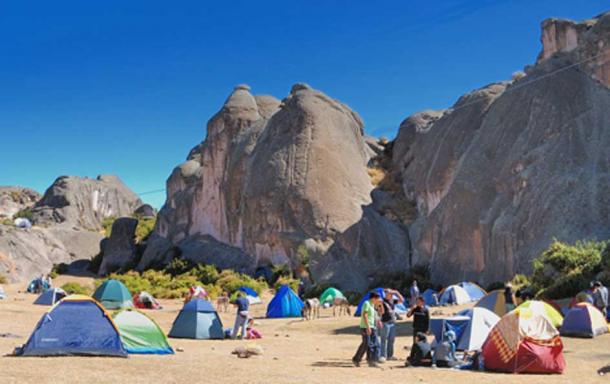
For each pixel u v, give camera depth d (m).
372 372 12.16
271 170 59.50
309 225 55.50
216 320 20.61
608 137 37.38
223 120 70.00
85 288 53.00
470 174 44.97
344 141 62.38
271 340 20.06
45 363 11.95
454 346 13.75
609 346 16.78
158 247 71.69
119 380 10.13
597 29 41.28
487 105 52.81
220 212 67.94
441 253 45.12
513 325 12.80
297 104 62.69
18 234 72.25
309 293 46.94
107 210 119.31
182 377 10.68
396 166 64.31
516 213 38.47
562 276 27.59
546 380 11.48
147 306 37.72
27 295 47.41
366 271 49.88
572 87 41.53
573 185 36.00
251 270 58.41
